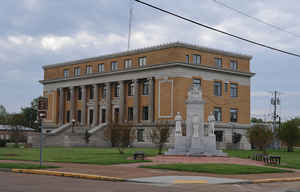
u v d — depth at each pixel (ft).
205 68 251.80
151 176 77.77
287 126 229.04
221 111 260.83
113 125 174.60
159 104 250.78
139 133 259.19
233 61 271.08
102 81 288.92
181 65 242.17
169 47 246.88
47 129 329.31
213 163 110.11
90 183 67.26
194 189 61.05
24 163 101.50
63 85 318.86
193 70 248.32
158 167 94.68
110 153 162.30
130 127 175.83
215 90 259.19
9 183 64.95
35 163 103.60
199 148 145.89
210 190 60.13
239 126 268.62
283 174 87.92
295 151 232.32
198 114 148.56
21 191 55.57
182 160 123.85
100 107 292.81
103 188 60.54
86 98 303.68
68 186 62.18
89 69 300.40
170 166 96.32
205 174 83.51
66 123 319.06
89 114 301.22
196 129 147.23
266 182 74.28
